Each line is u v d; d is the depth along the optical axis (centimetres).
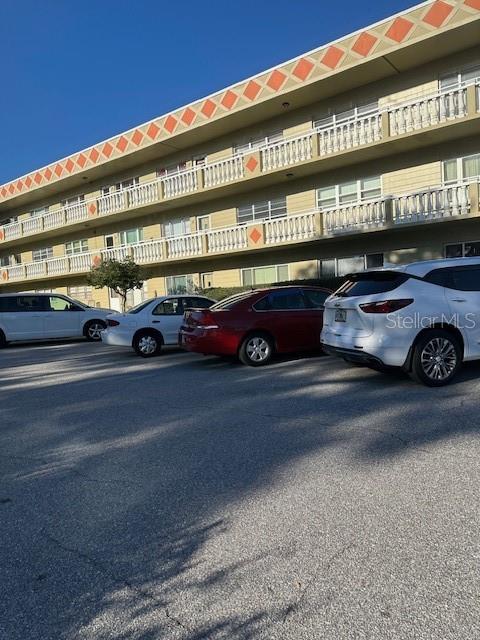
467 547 300
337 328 764
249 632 238
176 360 1131
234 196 2289
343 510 353
